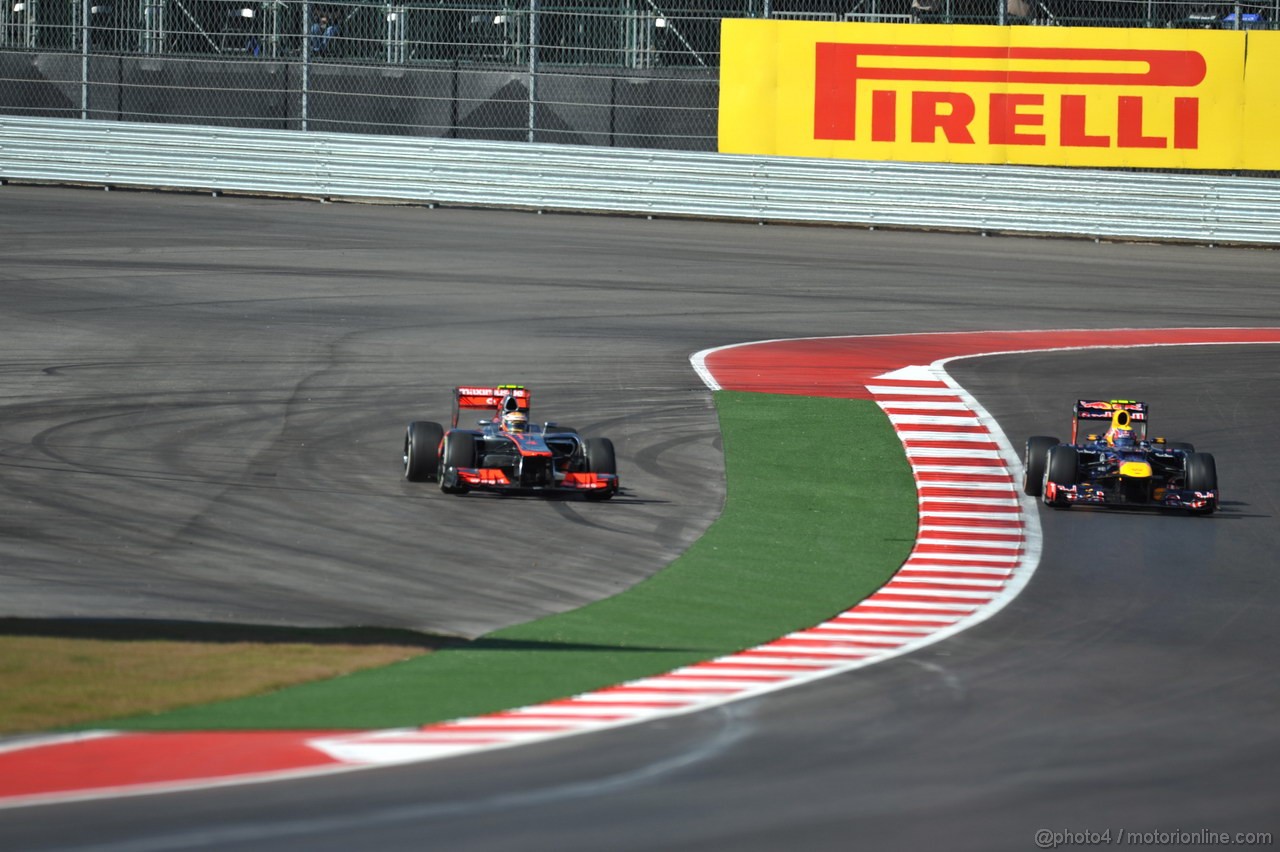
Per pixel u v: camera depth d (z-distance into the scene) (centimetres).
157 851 2156
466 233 11225
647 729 2856
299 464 5631
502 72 12481
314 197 12362
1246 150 11856
